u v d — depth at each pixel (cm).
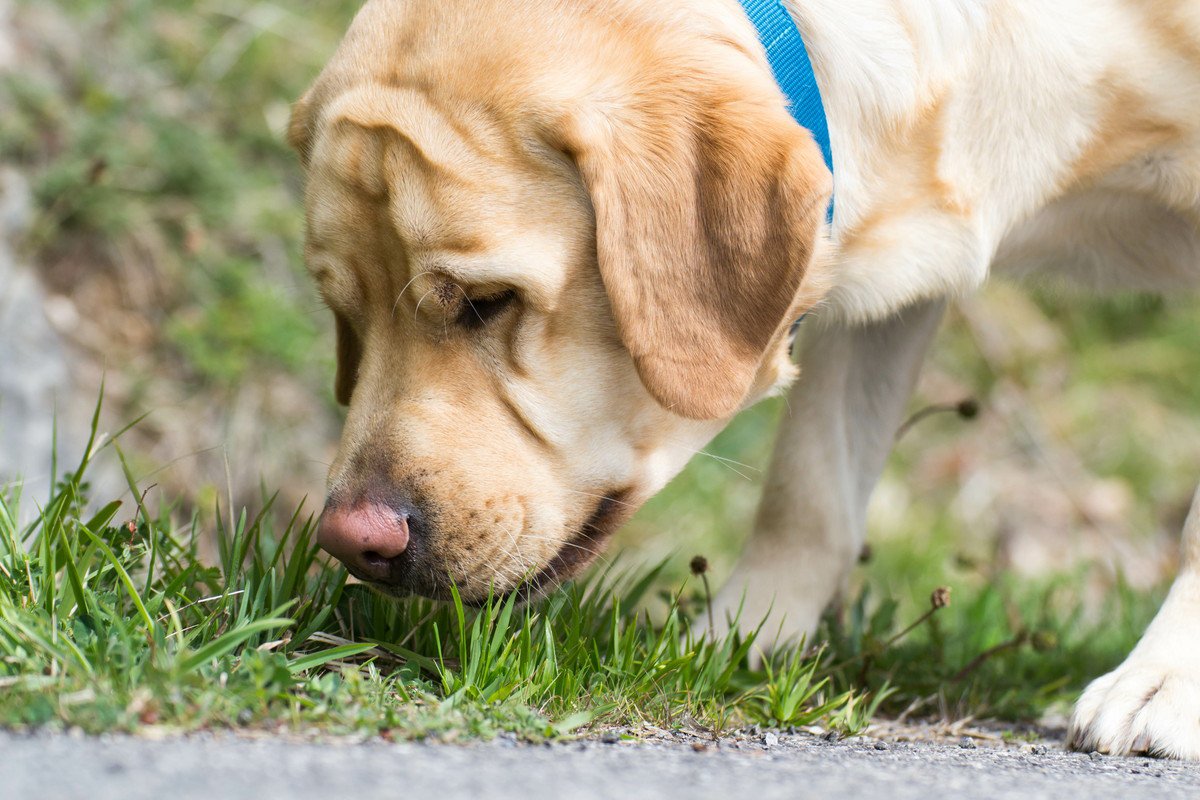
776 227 257
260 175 635
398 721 210
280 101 658
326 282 279
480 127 260
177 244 593
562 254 262
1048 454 700
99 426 536
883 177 303
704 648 300
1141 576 629
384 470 264
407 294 266
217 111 648
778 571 348
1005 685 355
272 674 214
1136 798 200
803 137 259
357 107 269
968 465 690
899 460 695
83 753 177
